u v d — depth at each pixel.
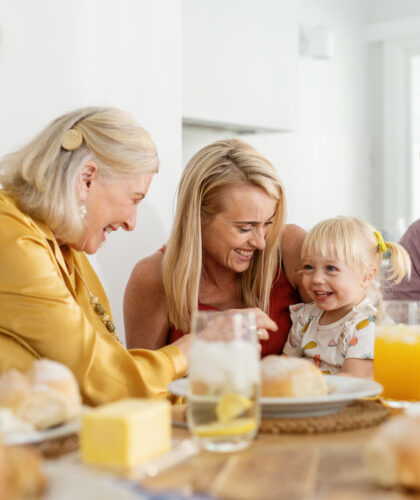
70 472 0.57
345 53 4.76
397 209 4.90
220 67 3.28
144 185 1.35
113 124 1.32
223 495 0.58
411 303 1.01
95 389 1.11
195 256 1.62
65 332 1.13
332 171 4.66
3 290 1.15
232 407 0.72
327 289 1.64
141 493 0.57
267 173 1.57
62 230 1.30
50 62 2.02
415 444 0.58
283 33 3.67
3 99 1.91
